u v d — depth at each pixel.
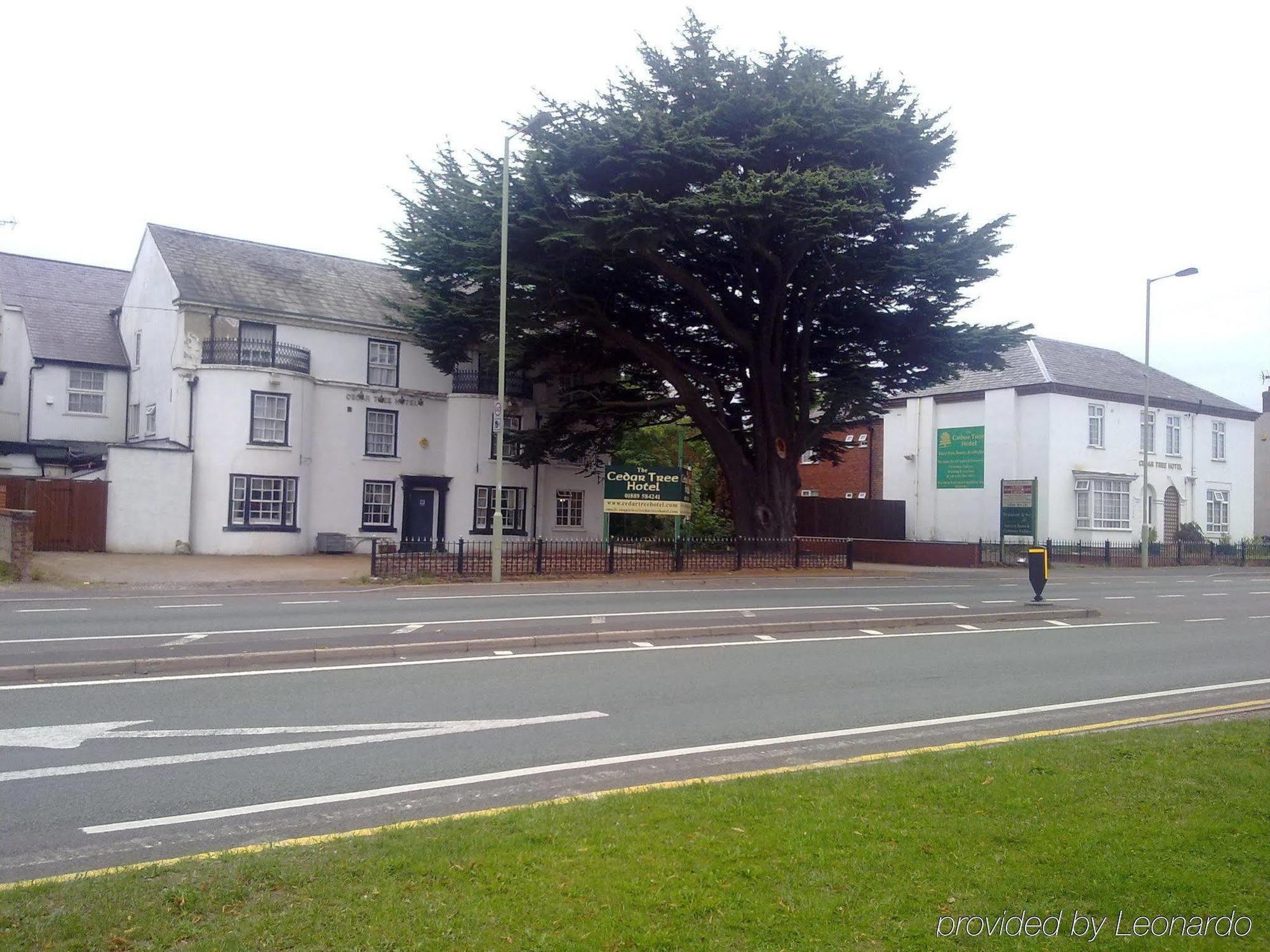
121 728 8.58
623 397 34.97
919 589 25.12
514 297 29.02
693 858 5.01
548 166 25.98
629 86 27.88
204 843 5.79
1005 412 44.94
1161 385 50.53
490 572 25.30
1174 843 5.29
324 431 33.75
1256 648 15.28
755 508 32.50
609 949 4.02
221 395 31.33
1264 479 59.44
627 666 12.11
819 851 5.12
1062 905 4.49
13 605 18.02
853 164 28.25
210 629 14.58
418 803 6.59
